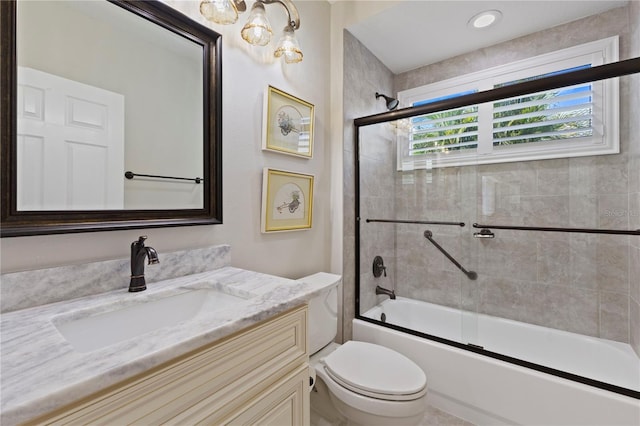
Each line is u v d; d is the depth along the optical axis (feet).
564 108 5.49
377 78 7.30
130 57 3.08
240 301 2.96
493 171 6.26
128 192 3.04
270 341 2.54
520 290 6.14
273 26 4.83
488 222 6.33
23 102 2.40
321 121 5.93
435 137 6.67
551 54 6.02
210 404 2.04
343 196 6.06
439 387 5.20
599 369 5.12
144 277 2.95
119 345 1.76
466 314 6.38
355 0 5.91
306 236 5.57
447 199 6.65
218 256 3.84
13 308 2.31
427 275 6.90
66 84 2.64
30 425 1.30
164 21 3.35
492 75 6.69
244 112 4.31
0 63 2.28
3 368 1.50
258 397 2.38
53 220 2.53
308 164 5.57
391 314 6.91
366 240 6.63
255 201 4.48
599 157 5.37
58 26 2.60
